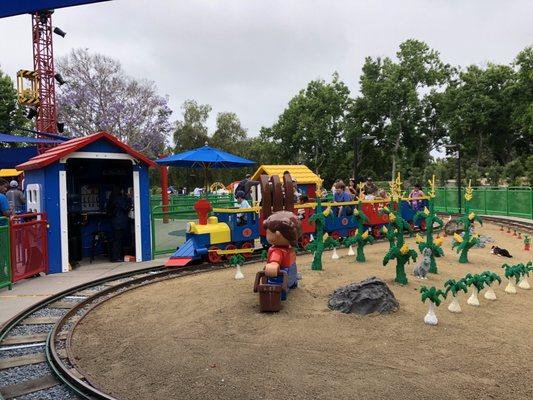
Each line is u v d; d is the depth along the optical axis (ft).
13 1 9.10
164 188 80.07
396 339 19.48
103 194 46.50
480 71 152.76
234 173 185.47
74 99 138.51
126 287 32.37
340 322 21.52
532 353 18.10
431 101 165.58
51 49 93.66
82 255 44.09
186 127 177.68
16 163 78.18
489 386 15.31
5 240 31.01
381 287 23.32
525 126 135.33
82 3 9.25
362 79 162.40
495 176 128.36
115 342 20.67
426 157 174.91
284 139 169.27
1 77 131.34
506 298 25.98
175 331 21.43
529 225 70.33
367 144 164.76
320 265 32.83
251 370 16.94
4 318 24.81
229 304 25.20
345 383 15.69
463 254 36.22
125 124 143.84
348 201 48.06
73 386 16.47
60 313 26.37
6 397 16.08
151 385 16.20
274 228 25.29
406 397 14.65
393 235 31.55
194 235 38.73
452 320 21.86
